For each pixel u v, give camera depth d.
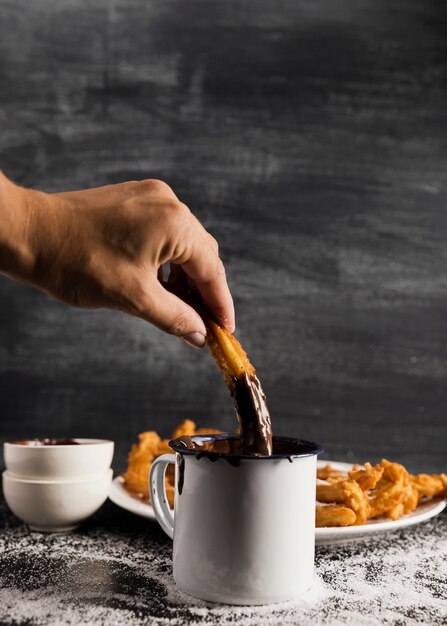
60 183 1.93
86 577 0.75
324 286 1.91
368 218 1.92
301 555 0.67
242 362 0.73
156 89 1.94
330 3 1.95
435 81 1.95
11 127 1.93
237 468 0.65
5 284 1.91
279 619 0.63
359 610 0.65
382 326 1.91
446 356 1.91
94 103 1.93
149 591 0.70
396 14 1.95
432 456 1.90
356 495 0.87
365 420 1.91
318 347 1.91
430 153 1.94
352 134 1.93
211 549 0.66
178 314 0.71
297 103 1.94
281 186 1.92
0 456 1.89
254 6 1.95
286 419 1.90
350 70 1.94
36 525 0.95
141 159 1.94
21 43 1.94
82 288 0.69
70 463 0.93
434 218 1.93
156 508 0.78
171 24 1.94
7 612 0.65
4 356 1.91
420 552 0.86
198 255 0.73
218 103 1.94
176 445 0.71
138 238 0.68
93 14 1.94
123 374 1.91
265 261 1.92
